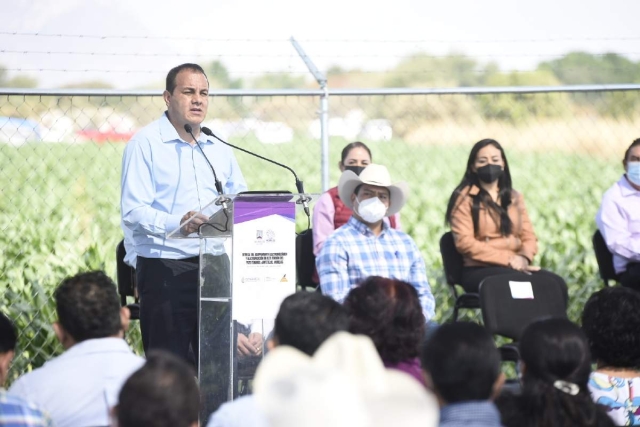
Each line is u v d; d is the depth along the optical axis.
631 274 13.60
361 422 3.59
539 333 6.50
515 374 14.32
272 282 9.11
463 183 13.69
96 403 6.50
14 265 14.78
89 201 21.86
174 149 10.95
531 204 21.20
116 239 18.22
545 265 17.08
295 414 3.61
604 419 6.16
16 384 6.53
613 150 30.28
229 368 9.15
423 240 18.17
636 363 7.79
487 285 11.98
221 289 9.51
